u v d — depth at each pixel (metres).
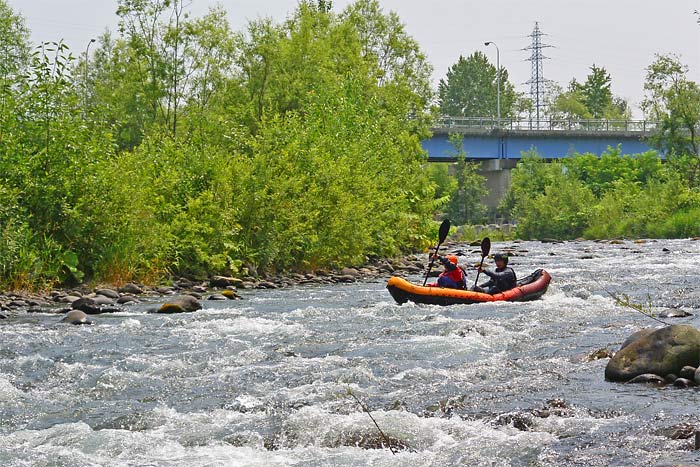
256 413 8.03
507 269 16.92
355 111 33.34
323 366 9.95
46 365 10.24
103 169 19.72
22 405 8.51
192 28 37.44
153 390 9.02
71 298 16.59
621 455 6.32
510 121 82.12
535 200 75.69
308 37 40.09
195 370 9.91
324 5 50.44
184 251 21.20
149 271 19.83
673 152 72.62
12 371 9.98
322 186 25.16
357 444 6.98
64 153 19.19
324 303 16.69
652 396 7.98
